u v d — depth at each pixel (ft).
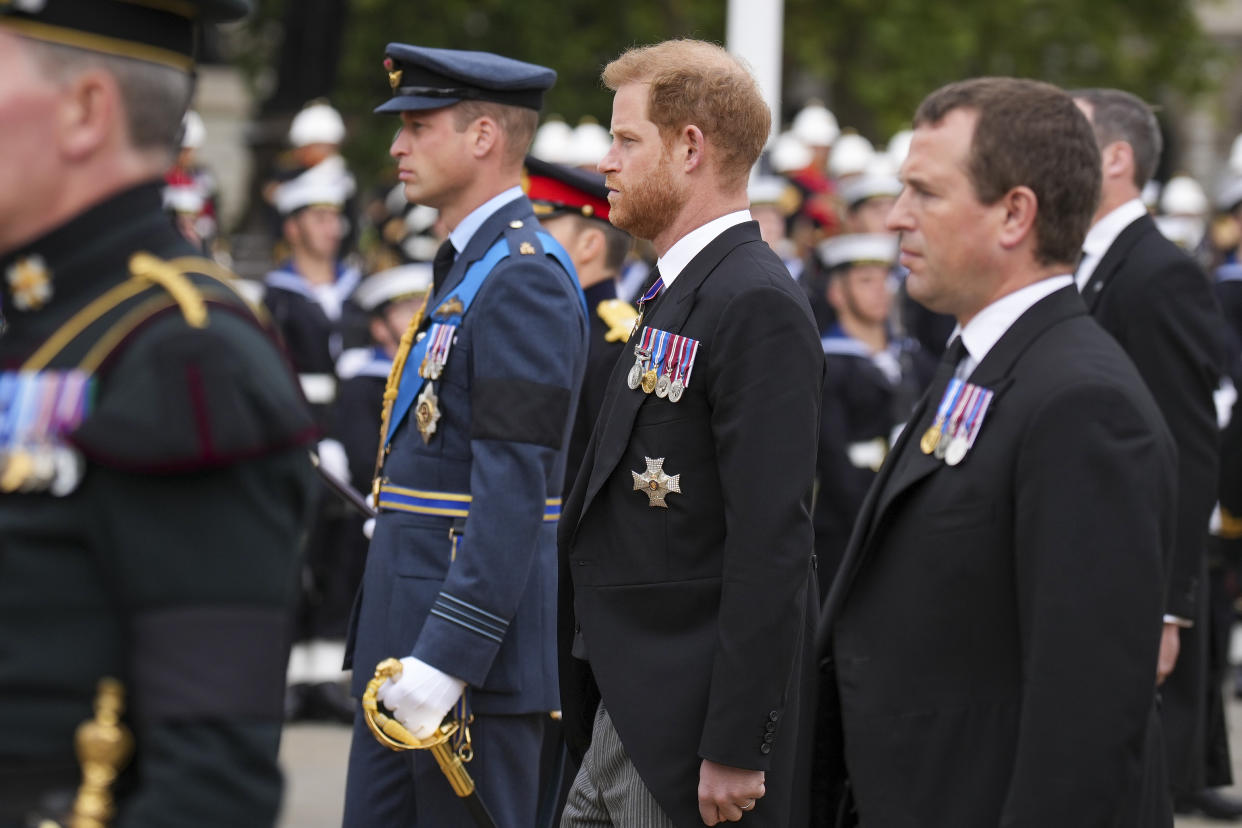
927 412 36.81
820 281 102.12
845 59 268.21
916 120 37.14
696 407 38.34
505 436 44.60
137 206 24.49
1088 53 288.92
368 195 239.30
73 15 23.68
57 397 23.30
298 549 24.72
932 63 254.06
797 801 38.60
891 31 251.19
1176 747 56.29
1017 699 33.78
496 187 48.39
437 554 46.26
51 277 24.03
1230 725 93.30
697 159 39.73
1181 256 54.39
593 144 121.08
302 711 92.53
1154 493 32.60
